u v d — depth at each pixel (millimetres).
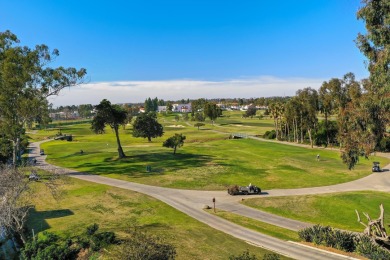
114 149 93875
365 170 67625
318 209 43500
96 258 22359
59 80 55844
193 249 26469
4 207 25953
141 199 44750
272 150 92375
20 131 54938
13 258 26766
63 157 83812
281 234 32688
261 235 31875
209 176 59719
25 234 31156
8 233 30406
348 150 34688
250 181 57625
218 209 41938
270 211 42156
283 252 27203
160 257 18500
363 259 25266
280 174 63156
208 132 144250
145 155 79062
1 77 50219
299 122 114750
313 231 30281
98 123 71188
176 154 81562
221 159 76312
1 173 27656
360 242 27141
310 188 53719
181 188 51844
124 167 66438
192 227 33250
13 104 52219
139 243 19125
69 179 55156
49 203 41969
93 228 27578
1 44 50406
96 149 97375
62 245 24594
